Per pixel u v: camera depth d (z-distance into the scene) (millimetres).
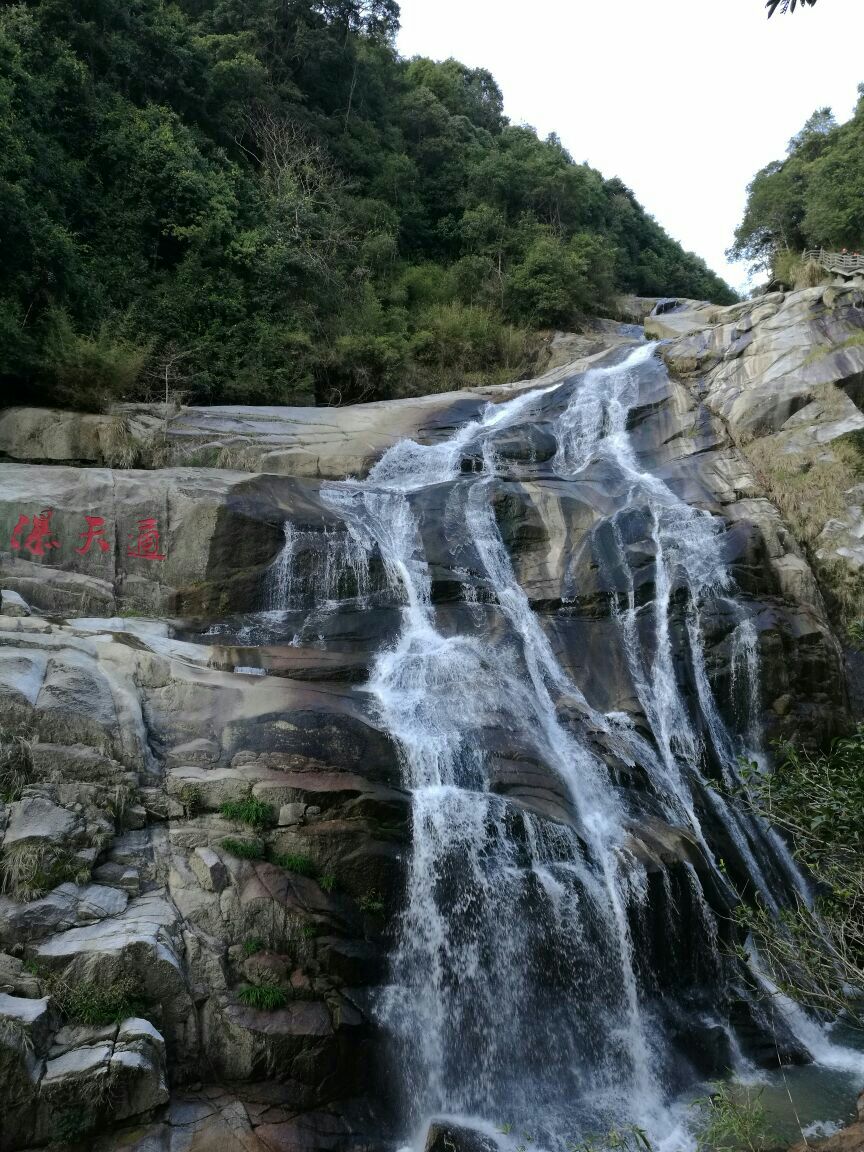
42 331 17078
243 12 30484
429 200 34781
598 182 44281
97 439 15664
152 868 8383
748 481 16938
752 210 33656
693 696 13211
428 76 41219
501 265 32375
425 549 14383
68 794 8406
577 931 9359
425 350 26609
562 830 9992
